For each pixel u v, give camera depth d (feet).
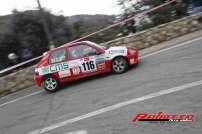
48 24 68.28
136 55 38.58
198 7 51.52
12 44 62.69
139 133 20.85
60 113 30.14
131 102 26.91
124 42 50.60
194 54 35.70
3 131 30.14
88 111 28.14
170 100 24.73
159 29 49.34
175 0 51.67
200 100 23.03
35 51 64.54
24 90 47.06
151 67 36.04
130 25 53.67
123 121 23.53
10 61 62.03
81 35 70.44
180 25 48.60
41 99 38.24
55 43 67.87
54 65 39.88
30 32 64.39
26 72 48.75
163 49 43.57
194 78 27.91
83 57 39.06
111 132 22.24
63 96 36.27
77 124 25.90
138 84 31.19
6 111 37.83
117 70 38.09
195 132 18.89
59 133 25.23
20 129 29.17
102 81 36.99
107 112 26.43
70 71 39.55
